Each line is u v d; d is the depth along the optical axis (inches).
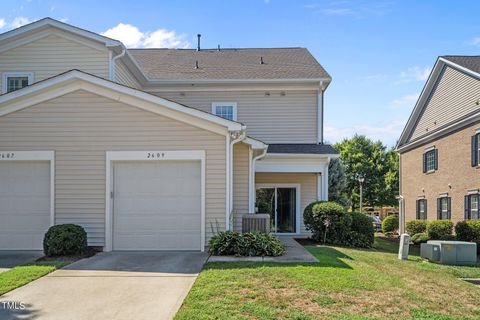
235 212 513.3
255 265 336.8
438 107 899.4
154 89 693.9
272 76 685.9
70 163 422.0
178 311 229.1
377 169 1830.7
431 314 242.2
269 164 617.6
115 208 422.9
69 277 307.4
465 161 767.7
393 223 1048.2
